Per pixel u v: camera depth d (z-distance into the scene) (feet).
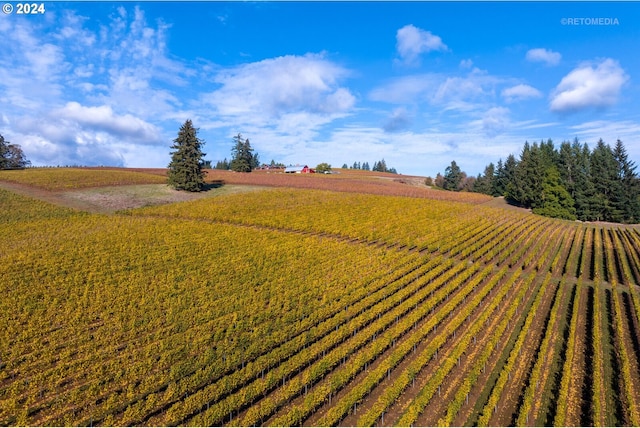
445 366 72.59
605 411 64.80
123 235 129.29
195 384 64.28
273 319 87.45
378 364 77.77
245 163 391.45
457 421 62.08
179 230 140.67
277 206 198.70
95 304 84.17
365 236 156.46
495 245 164.14
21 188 197.88
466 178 498.28
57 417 56.59
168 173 237.86
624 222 268.82
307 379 67.36
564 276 129.90
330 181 322.14
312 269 116.06
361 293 102.89
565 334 90.22
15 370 63.57
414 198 253.03
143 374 65.16
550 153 359.05
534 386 68.49
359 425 59.21
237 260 116.57
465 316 94.79
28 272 95.45
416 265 130.31
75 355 69.51
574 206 275.18
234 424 58.80
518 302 104.06
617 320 90.58
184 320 81.71
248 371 67.67
